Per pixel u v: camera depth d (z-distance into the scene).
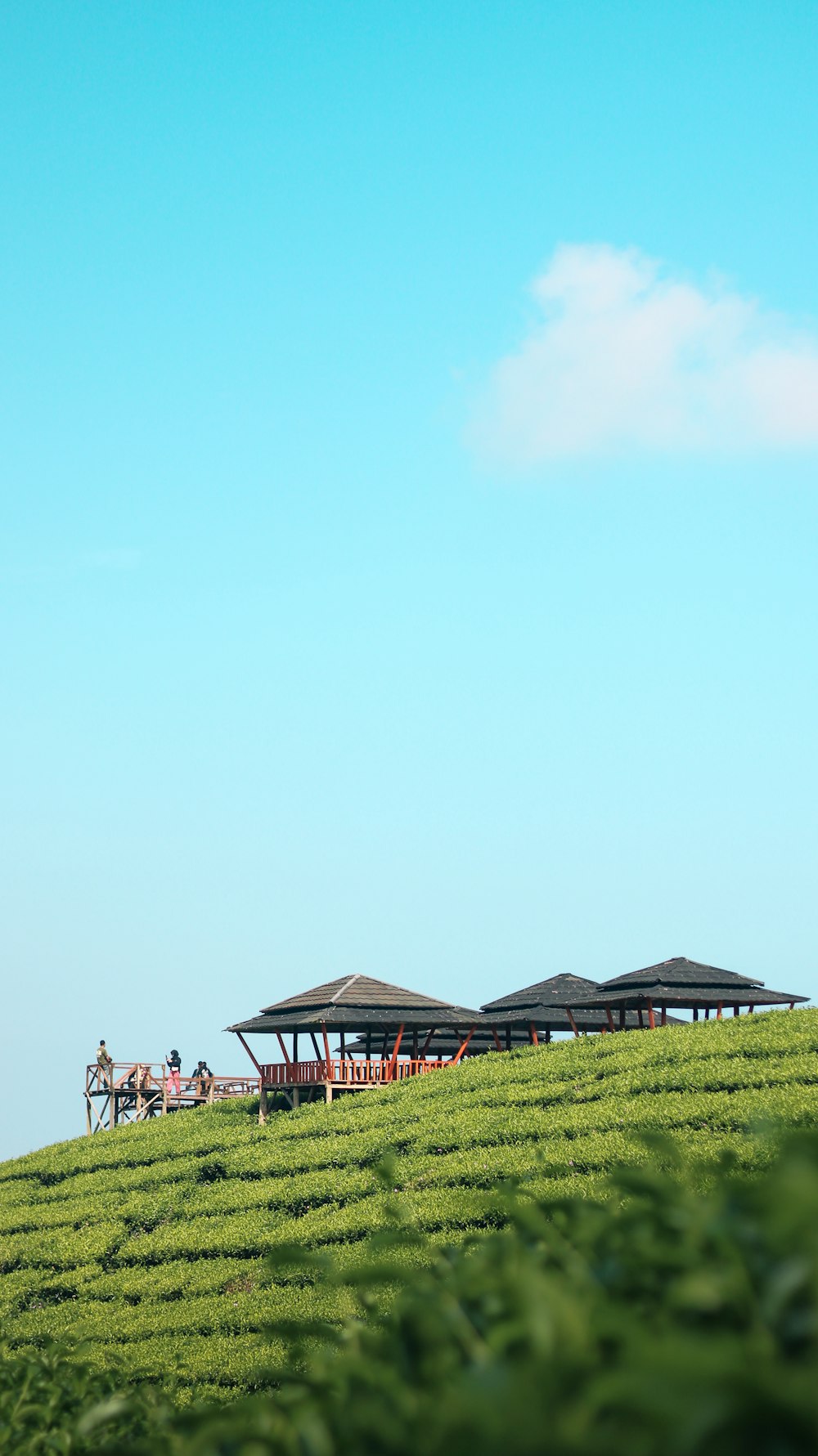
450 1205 30.33
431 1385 3.02
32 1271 36.72
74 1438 5.57
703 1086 34.75
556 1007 61.53
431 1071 46.88
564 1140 33.84
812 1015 39.78
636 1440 2.24
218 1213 37.53
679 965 55.97
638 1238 3.15
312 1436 3.23
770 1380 2.08
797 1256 2.46
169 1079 58.66
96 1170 46.25
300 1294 28.95
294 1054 54.75
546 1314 2.72
